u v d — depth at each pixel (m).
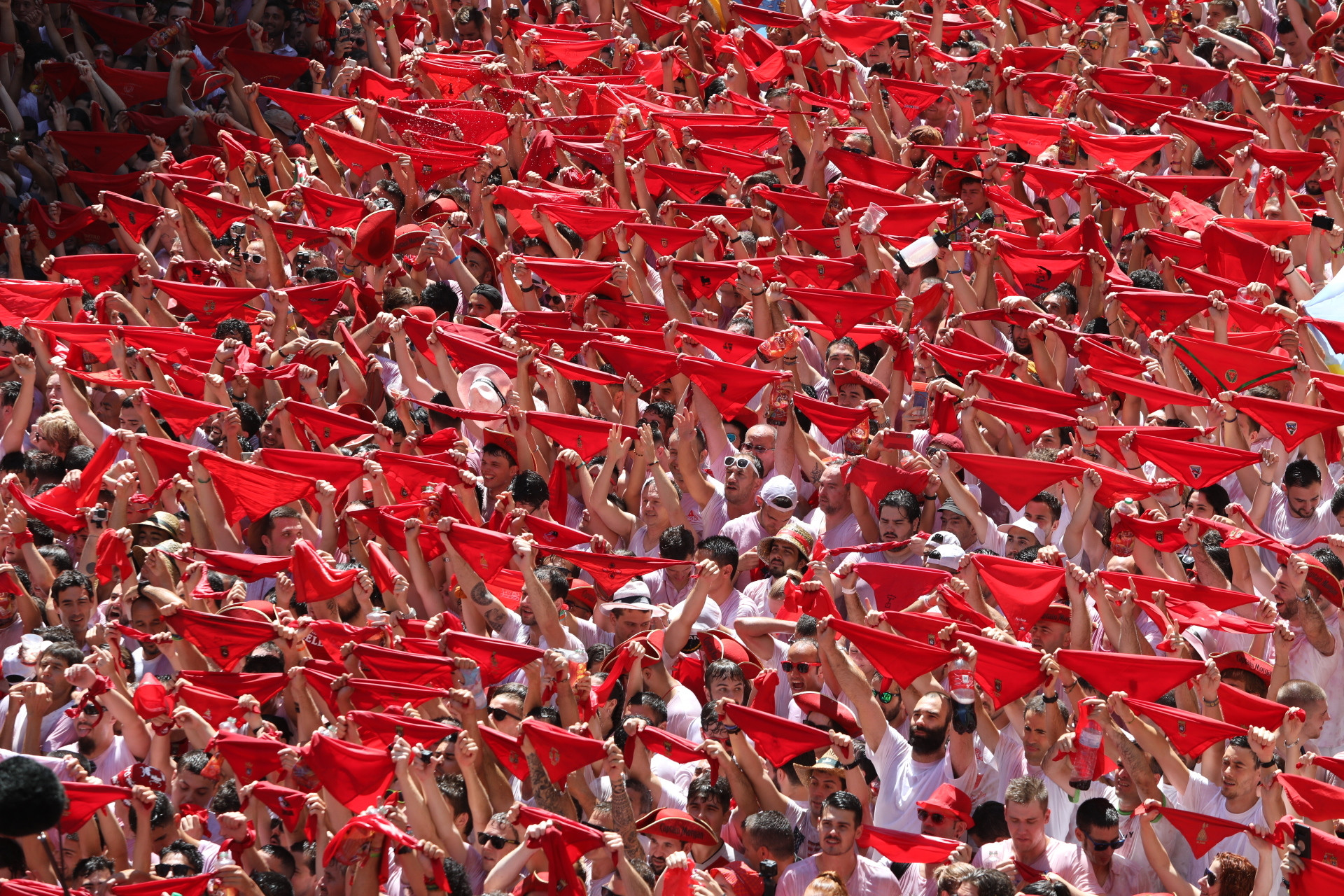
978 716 28.78
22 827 18.05
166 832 28.44
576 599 34.50
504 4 60.94
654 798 29.16
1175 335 38.84
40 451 38.53
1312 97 49.50
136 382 39.56
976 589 31.91
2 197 47.22
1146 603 30.62
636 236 44.78
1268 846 25.38
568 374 39.25
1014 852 26.78
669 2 58.88
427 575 34.62
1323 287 42.47
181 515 36.69
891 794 28.86
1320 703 28.25
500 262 44.41
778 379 37.38
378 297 43.97
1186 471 34.47
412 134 50.16
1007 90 53.00
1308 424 34.69
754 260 43.00
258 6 56.41
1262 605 29.80
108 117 52.38
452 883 26.52
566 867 26.14
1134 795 27.92
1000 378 37.28
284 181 51.22
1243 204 46.31
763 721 28.34
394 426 39.44
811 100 50.75
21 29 52.09
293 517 35.59
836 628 29.25
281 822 28.42
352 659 30.89
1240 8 56.19
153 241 47.81
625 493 37.91
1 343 41.50
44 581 34.66
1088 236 43.31
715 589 34.25
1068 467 34.06
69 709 31.16
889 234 43.88
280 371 40.50
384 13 57.34
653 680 31.23
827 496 36.09
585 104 53.59
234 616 31.56
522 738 28.39
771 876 27.16
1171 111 49.81
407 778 27.73
